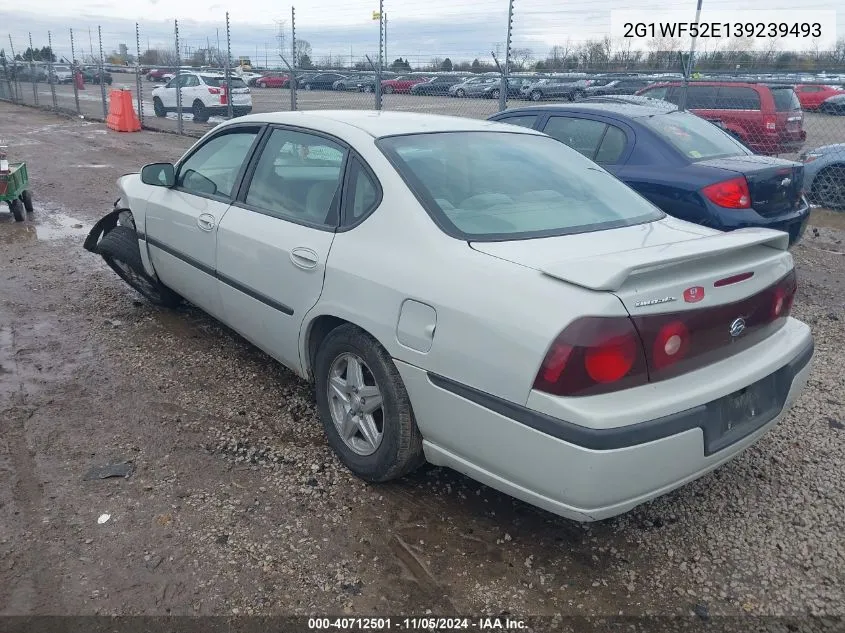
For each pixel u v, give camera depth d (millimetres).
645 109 7012
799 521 3170
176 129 19516
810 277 7020
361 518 3109
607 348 2359
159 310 5609
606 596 2717
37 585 2662
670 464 2504
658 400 2449
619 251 2859
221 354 4801
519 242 2920
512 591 2725
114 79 50594
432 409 2834
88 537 2926
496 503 3252
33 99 30141
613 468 2371
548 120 7262
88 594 2627
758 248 2969
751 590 2764
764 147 11531
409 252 2971
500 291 2590
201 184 4594
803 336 3139
